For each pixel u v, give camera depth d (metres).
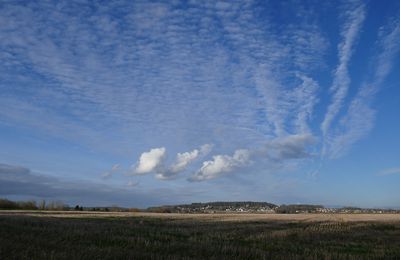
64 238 24.86
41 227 32.16
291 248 26.75
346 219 60.94
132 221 49.25
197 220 54.47
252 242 30.08
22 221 38.06
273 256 21.66
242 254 21.44
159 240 27.66
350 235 39.09
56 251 18.58
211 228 40.62
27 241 21.98
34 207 106.19
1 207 102.25
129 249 21.17
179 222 49.88
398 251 27.30
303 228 43.59
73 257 16.94
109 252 18.92
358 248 28.98
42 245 20.59
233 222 50.53
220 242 27.84
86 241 24.03
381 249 28.56
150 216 65.62
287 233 37.59
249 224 47.03
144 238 27.34
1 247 18.47
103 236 27.08
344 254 23.92
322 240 34.12
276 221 53.34
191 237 30.81
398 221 55.59
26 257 16.44
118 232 31.39
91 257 17.42
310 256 21.92
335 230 43.19
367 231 43.84
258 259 20.50
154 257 18.62
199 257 19.83
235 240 30.83
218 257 20.17
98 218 54.69
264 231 39.09
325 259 21.69
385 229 46.78
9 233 26.20
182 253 21.16
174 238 29.66
